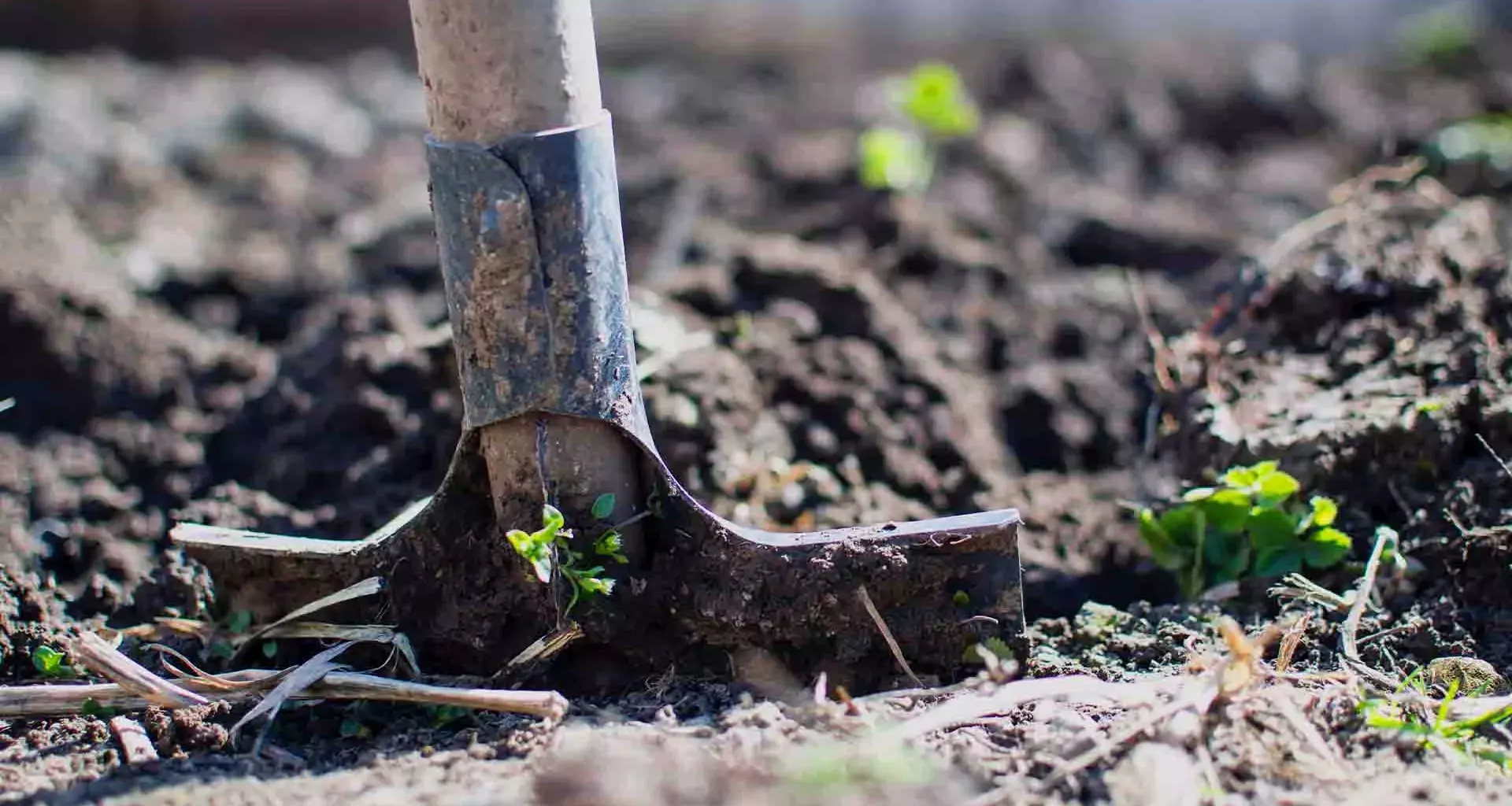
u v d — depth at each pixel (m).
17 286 1.01
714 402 0.93
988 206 1.32
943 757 0.73
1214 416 0.88
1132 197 1.37
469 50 0.72
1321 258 0.95
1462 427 0.85
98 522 0.92
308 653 0.79
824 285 1.02
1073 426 1.02
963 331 1.09
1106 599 0.87
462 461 0.76
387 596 0.78
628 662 0.78
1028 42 1.88
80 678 0.81
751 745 0.73
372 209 1.37
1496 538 0.81
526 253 0.73
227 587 0.80
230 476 0.96
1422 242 0.95
